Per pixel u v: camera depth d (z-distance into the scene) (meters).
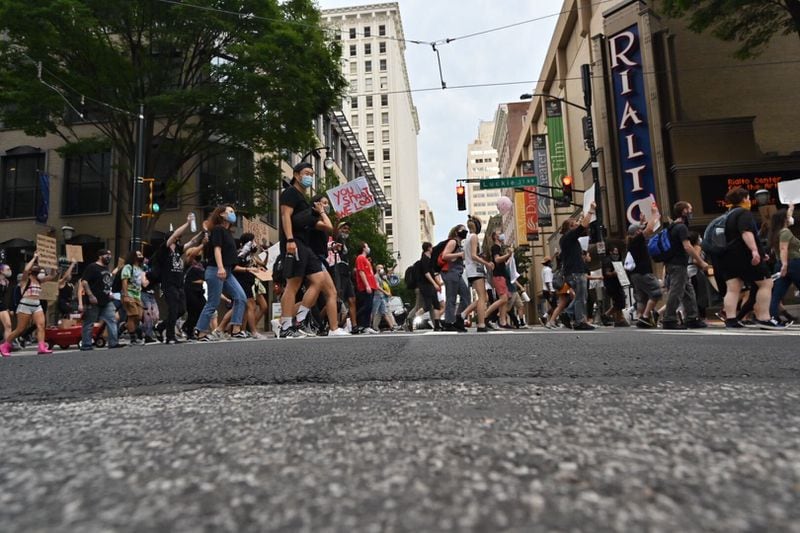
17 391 2.29
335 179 29.94
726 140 17.48
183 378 2.47
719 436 1.03
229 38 14.70
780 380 1.92
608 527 0.59
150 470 0.88
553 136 28.47
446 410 1.39
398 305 21.66
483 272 7.62
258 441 1.08
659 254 7.23
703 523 0.60
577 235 8.40
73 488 0.78
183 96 14.05
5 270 7.02
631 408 1.35
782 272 7.09
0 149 21.52
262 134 15.41
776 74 19.17
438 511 0.66
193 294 8.66
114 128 16.00
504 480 0.78
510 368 2.40
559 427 1.15
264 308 9.77
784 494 0.69
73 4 12.56
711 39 19.30
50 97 13.48
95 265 7.62
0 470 0.89
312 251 5.99
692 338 4.23
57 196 21.20
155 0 13.53
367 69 82.12
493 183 18.61
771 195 16.97
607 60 20.02
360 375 2.31
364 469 0.86
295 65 14.62
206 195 20.08
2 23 12.31
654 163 18.12
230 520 0.64
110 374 2.81
